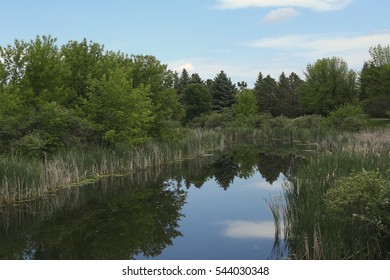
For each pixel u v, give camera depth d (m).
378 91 50.09
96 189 18.22
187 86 67.62
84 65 26.22
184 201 16.33
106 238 11.36
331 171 12.25
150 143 26.77
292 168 24.70
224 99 75.62
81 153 20.98
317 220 9.34
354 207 9.04
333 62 61.41
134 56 29.56
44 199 16.06
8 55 21.86
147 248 10.41
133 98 23.00
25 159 17.28
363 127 37.16
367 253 8.62
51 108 20.03
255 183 20.33
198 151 31.73
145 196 17.23
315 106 62.31
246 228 12.23
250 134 49.16
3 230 12.15
